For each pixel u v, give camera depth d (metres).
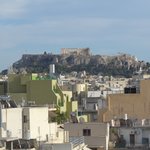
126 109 113.75
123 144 96.81
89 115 123.44
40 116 75.31
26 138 66.25
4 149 57.91
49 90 124.69
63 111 124.88
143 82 113.62
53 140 75.38
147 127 97.75
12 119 68.69
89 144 90.81
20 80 126.75
